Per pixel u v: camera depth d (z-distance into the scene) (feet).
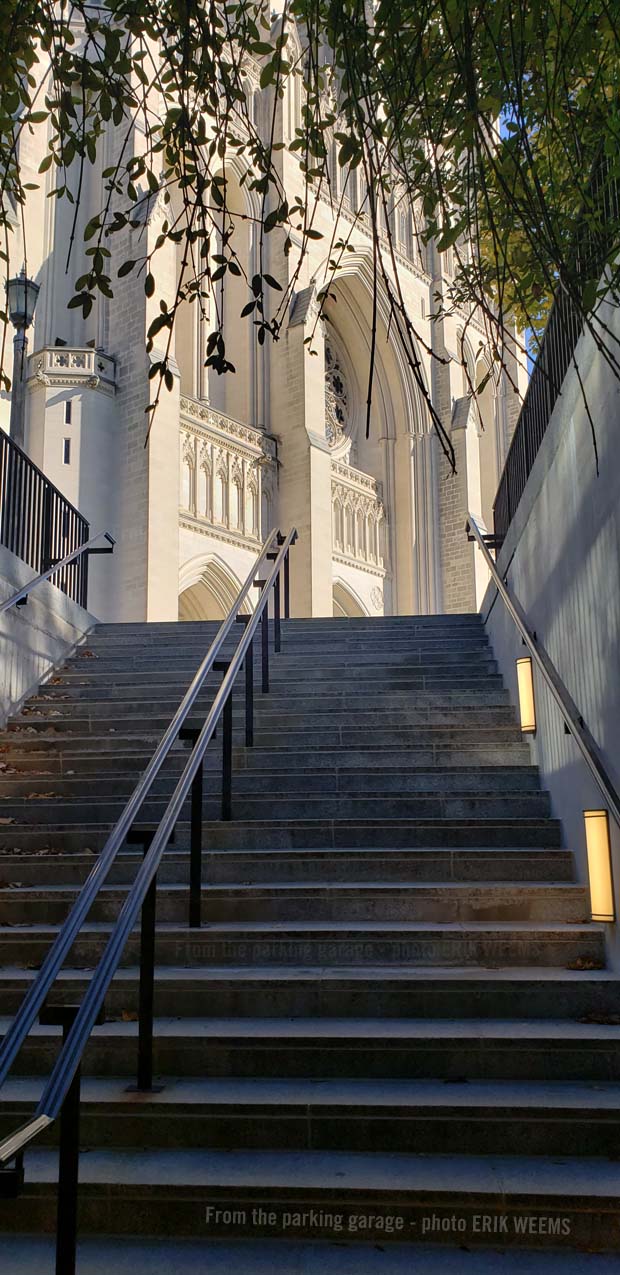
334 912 17.85
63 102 12.67
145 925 13.06
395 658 34.27
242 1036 13.56
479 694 29.43
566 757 20.27
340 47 11.43
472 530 39.11
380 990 14.73
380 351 107.96
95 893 11.60
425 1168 11.36
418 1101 12.11
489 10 11.34
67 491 70.28
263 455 88.48
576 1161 11.58
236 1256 10.35
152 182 12.32
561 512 21.06
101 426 73.10
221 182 12.09
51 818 22.99
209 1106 12.16
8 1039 9.07
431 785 24.06
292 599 87.97
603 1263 10.11
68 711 30.25
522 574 27.27
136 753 26.23
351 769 24.23
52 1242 10.70
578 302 10.10
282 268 90.94
